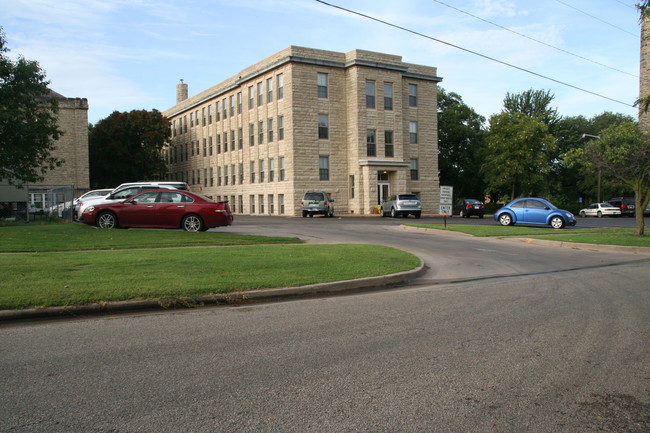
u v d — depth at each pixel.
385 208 39.16
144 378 4.64
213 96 55.44
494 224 29.08
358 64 42.38
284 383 4.55
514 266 12.93
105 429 3.63
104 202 18.62
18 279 8.53
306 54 42.03
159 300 7.69
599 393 4.41
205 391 4.34
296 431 3.64
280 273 10.03
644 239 18.34
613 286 9.88
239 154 51.00
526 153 46.53
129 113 58.84
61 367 4.91
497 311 7.60
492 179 48.56
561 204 59.53
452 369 4.98
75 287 8.04
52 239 14.58
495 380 4.69
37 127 27.02
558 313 7.47
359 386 4.50
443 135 56.91
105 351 5.45
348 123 43.69
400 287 9.93
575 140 61.59
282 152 43.16
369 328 6.54
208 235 16.89
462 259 14.20
